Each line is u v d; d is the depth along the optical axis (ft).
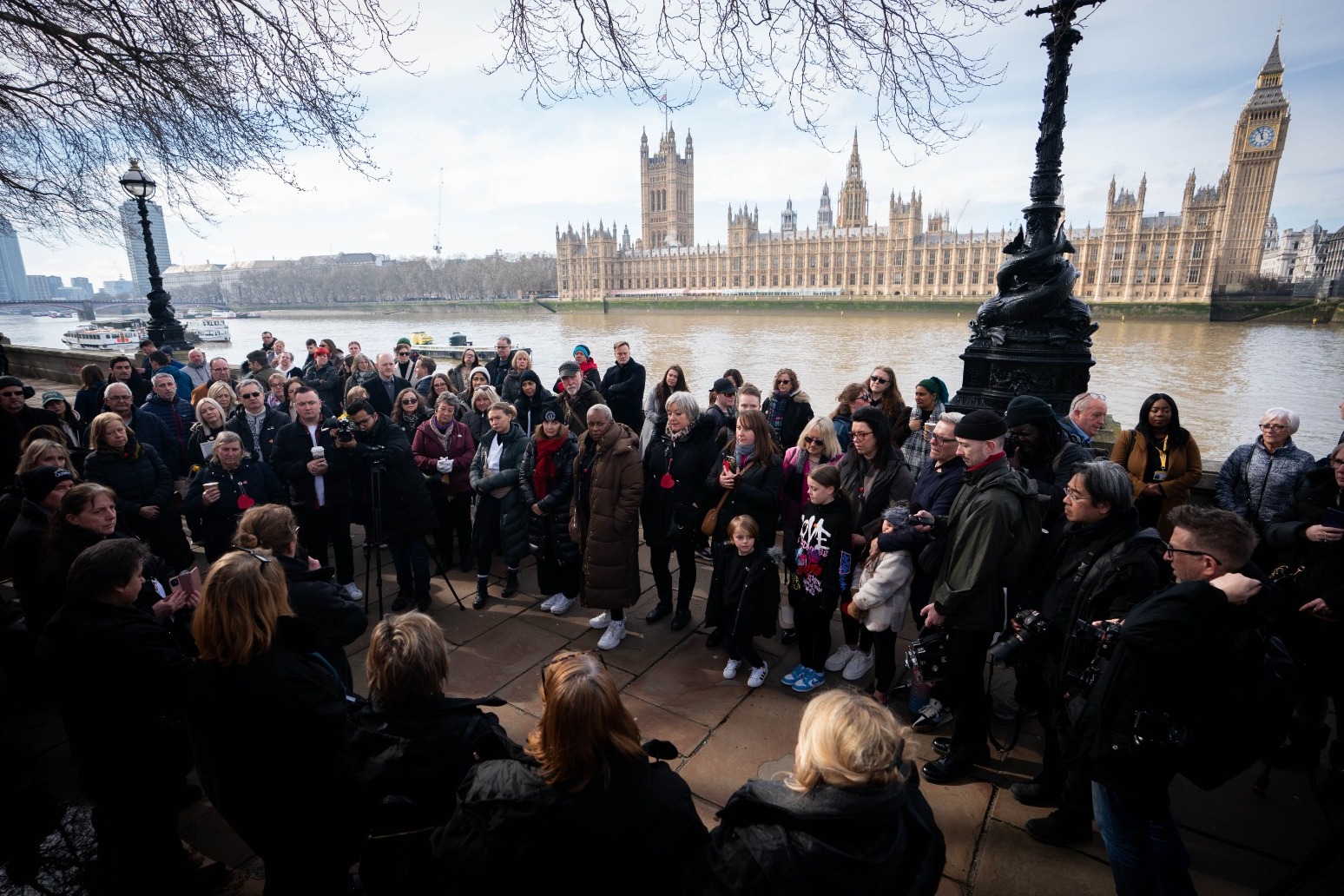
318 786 7.63
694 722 12.83
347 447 16.79
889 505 14.07
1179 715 7.17
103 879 9.11
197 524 17.67
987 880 9.27
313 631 7.83
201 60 17.21
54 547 10.55
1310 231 469.98
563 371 22.90
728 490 14.87
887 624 12.61
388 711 6.92
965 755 11.21
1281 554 11.80
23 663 13.37
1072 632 8.78
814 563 13.16
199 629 7.23
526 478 17.61
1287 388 104.73
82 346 131.34
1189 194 315.37
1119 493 8.87
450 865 5.88
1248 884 9.13
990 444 10.53
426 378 31.35
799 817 5.21
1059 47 18.90
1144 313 304.30
